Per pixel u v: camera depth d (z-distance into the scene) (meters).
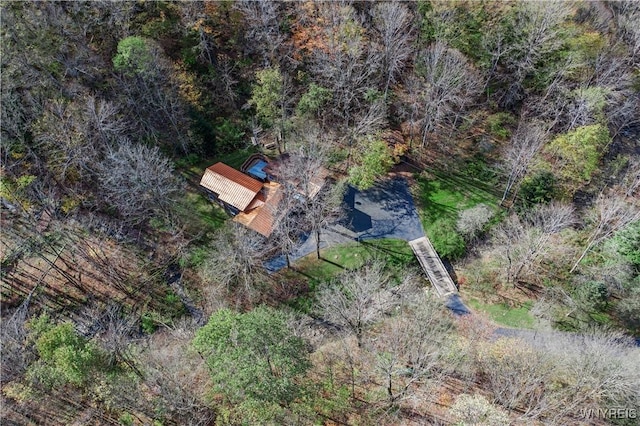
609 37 65.44
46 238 54.91
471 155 64.81
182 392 40.53
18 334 41.91
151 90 58.00
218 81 66.69
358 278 46.94
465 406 36.53
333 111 63.69
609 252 50.00
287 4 64.88
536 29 58.97
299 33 62.50
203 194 61.75
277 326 36.28
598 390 40.25
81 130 52.53
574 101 59.78
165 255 57.34
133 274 55.88
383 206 61.09
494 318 51.28
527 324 50.41
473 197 61.34
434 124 63.19
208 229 59.00
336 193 56.88
